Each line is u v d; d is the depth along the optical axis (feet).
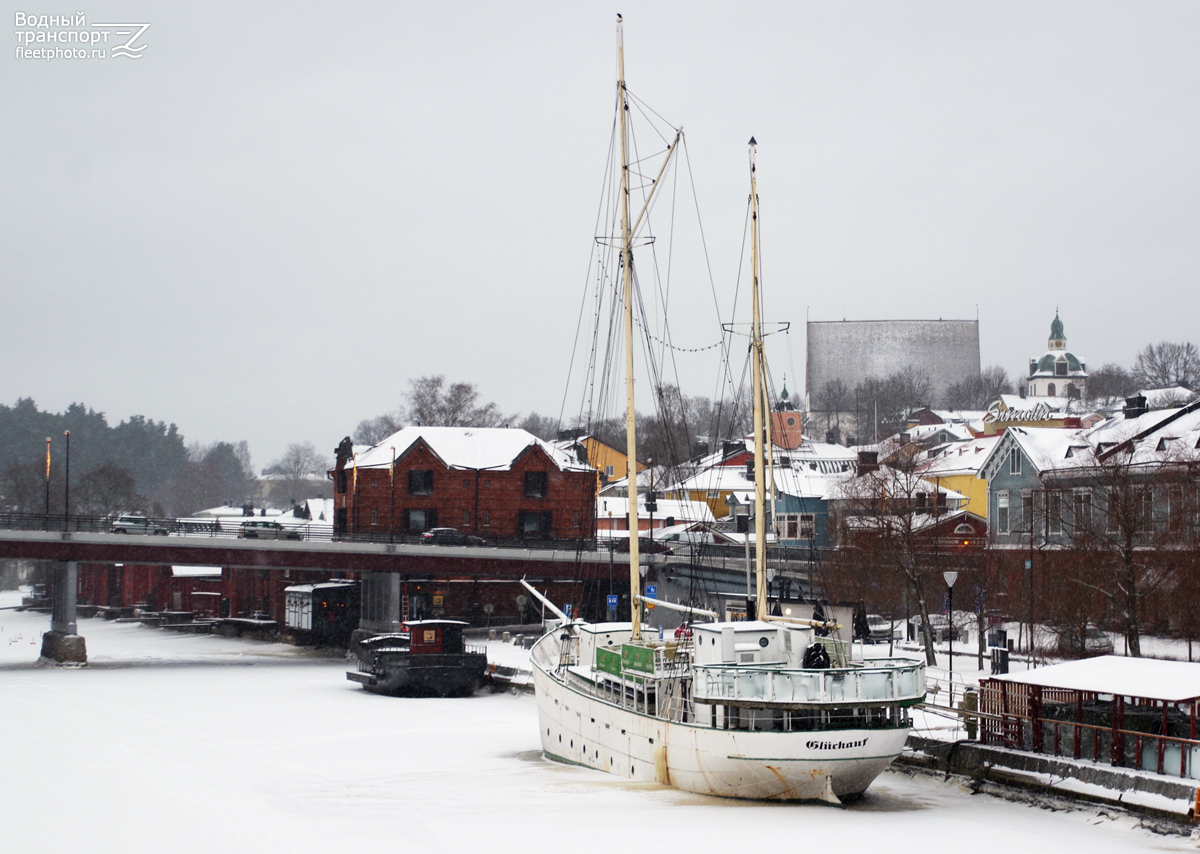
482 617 331.57
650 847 96.37
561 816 108.68
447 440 356.18
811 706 110.73
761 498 145.07
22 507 640.99
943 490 317.01
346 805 115.65
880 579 235.81
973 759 122.31
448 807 113.91
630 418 156.35
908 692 113.50
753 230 154.61
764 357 182.09
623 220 159.63
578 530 350.23
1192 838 96.53
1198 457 204.64
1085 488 226.79
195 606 449.89
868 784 115.14
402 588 328.49
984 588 227.20
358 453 367.86
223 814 111.34
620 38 161.38
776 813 109.81
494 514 345.72
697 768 117.91
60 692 224.94
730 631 122.72
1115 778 106.32
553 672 156.97
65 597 290.35
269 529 323.37
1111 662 120.98
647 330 175.11
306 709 201.05
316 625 330.95
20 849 98.48
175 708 201.05
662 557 295.48
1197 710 115.03
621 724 131.85
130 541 276.21
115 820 109.19
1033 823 105.29
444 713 197.47
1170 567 181.88
